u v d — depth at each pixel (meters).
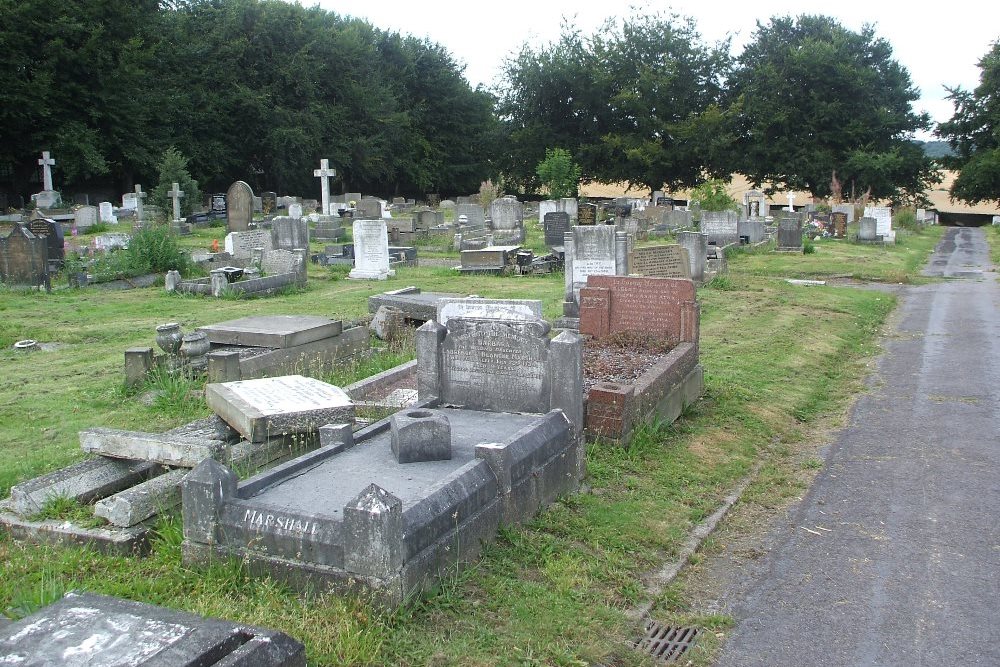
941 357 15.02
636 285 11.88
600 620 5.52
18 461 8.14
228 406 8.10
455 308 12.58
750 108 67.31
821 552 6.97
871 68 69.88
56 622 3.64
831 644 5.49
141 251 23.31
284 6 64.19
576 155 69.44
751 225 37.03
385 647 4.88
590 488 7.95
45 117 48.31
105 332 15.77
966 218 85.88
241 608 5.16
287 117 62.53
